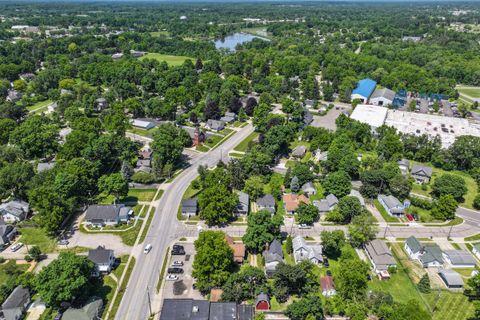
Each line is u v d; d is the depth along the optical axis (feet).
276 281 265.95
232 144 532.73
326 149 497.87
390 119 621.31
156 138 457.27
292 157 492.54
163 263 298.97
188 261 301.02
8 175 372.38
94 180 399.85
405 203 385.50
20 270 286.25
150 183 422.41
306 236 336.08
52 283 239.30
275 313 251.80
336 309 251.80
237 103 647.97
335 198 380.58
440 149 495.82
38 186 368.89
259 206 375.86
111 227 343.05
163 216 361.92
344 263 278.67
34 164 447.42
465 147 471.21
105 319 245.45
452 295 273.95
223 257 274.36
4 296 253.85
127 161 438.81
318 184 427.33
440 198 371.76
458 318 252.83
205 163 473.67
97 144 436.76
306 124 595.88
